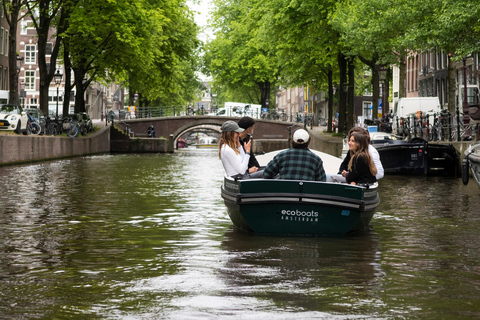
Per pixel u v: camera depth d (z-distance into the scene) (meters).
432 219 11.84
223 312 5.45
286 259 7.80
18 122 31.59
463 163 17.73
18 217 11.70
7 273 7.00
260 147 56.00
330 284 6.48
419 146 24.64
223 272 7.03
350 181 10.20
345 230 9.58
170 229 10.27
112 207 13.34
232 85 63.75
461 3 22.55
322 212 9.43
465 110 25.52
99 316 5.35
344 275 6.92
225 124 10.23
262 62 59.72
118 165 31.06
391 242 9.17
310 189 9.35
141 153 54.22
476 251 8.48
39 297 5.97
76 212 12.48
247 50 60.84
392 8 28.06
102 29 35.88
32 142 31.41
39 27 36.88
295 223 9.53
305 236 9.60
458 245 8.96
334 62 39.53
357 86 65.25
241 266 7.36
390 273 7.05
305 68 43.31
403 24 27.05
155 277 6.78
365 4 29.86
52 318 5.30
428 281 6.67
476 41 23.11
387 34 29.78
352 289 6.28
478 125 24.36
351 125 38.50
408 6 25.86
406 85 63.78
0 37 50.12
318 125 65.12
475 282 6.65
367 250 8.50
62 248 8.55
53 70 37.31
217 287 6.33
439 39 24.08
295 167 9.70
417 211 13.12
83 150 42.81
